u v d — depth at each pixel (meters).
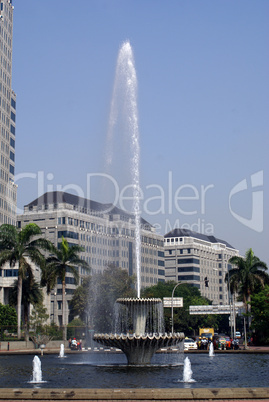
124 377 29.86
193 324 143.00
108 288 105.62
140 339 36.03
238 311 107.62
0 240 85.75
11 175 158.75
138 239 43.28
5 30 158.88
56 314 158.12
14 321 99.00
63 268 89.19
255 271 97.69
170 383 27.14
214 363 43.78
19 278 81.50
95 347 85.50
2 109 153.25
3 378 30.83
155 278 197.62
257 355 60.00
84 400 20.58
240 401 20.05
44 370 35.78
